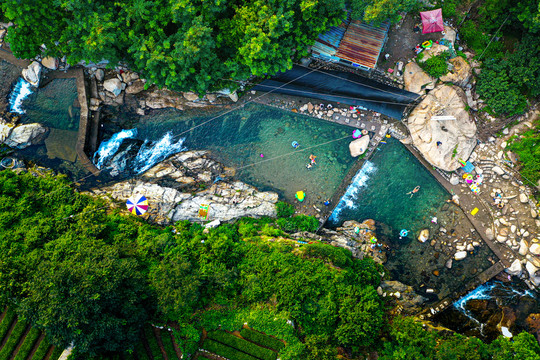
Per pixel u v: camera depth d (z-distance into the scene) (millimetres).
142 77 31688
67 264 25875
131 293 25547
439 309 34438
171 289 26016
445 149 34344
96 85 34500
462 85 35031
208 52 28688
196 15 28766
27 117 34969
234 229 33781
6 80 34375
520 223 34094
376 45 33656
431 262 35125
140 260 29281
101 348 25203
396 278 35156
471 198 35000
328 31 33500
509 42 35125
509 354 27047
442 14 35062
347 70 35125
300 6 27797
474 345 28094
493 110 34812
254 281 28625
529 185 34250
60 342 23844
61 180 34438
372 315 27656
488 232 34438
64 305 23453
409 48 35031
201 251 30266
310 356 25922
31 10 27672
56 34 29328
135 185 34875
